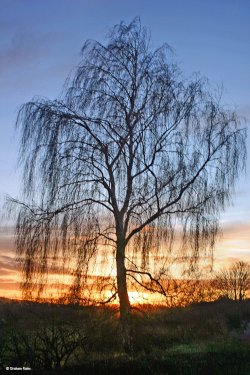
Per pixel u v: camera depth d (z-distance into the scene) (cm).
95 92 1440
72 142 1386
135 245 1396
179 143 1414
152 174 1403
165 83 1445
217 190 1409
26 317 1441
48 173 1355
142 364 1330
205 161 1421
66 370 1284
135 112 1435
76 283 1352
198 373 1326
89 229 1366
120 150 1410
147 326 1611
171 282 1412
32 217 1365
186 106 1431
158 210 1391
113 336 1410
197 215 1398
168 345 1648
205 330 2000
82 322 1404
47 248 1355
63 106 1434
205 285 1439
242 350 1722
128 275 1396
